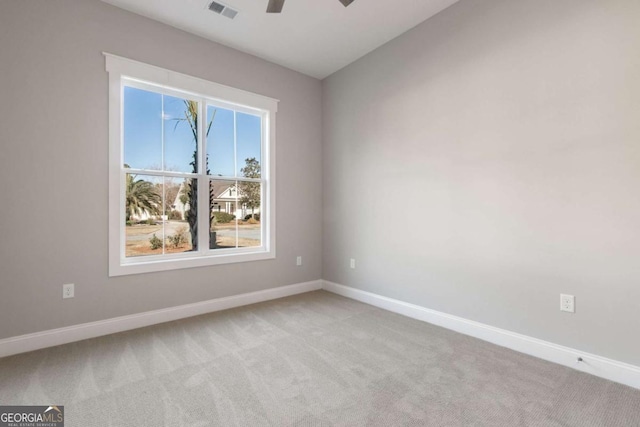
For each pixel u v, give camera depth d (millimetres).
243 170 3627
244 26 3035
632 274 1887
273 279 3789
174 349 2387
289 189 3930
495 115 2484
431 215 2961
